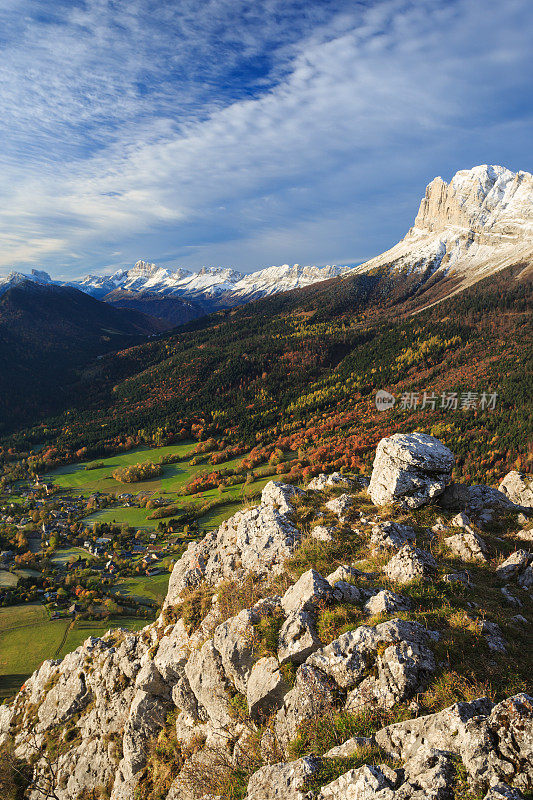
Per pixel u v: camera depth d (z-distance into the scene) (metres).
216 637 14.59
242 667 13.59
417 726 8.98
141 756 18.95
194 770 14.30
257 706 12.52
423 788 7.36
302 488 25.42
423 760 7.98
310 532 20.11
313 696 11.02
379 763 8.82
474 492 22.38
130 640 23.45
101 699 23.81
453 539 17.94
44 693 29.36
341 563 17.09
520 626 12.69
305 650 12.19
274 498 23.20
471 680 10.23
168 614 21.31
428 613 12.57
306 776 8.96
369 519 20.33
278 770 9.52
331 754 9.50
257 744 12.09
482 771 7.21
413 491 21.03
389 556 16.69
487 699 8.99
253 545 20.39
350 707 10.62
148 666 19.38
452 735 8.31
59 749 24.59
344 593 13.74
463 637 11.51
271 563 19.06
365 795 7.80
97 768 22.06
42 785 24.02
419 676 10.42
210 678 15.02
